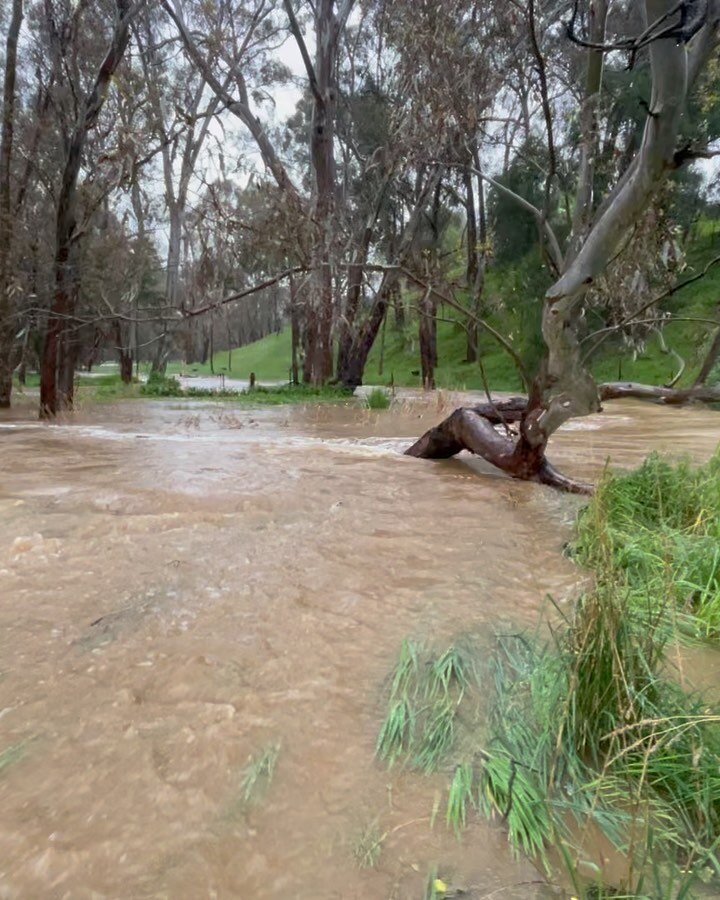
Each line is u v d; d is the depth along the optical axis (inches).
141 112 488.4
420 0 330.6
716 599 114.5
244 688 90.7
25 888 57.1
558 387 223.1
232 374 1784.0
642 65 512.7
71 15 498.9
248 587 128.3
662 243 239.9
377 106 851.4
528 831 63.7
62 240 487.5
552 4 302.8
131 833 63.7
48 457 286.2
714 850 60.5
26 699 86.7
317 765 74.5
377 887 57.5
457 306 235.8
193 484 225.5
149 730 80.4
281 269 304.3
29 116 613.0
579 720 77.0
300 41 823.1
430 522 181.8
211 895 56.6
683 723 72.2
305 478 242.7
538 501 209.9
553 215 886.4
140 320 289.1
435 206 929.5
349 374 897.5
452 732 80.5
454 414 281.6
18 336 516.7
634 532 156.7
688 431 427.5
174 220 1028.5
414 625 112.0
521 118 358.3
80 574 133.7
